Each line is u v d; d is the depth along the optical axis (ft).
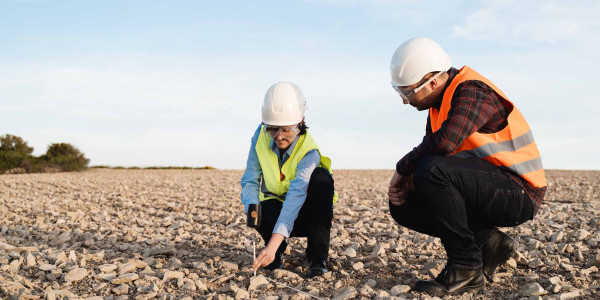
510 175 8.95
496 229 10.09
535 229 16.15
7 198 26.09
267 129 10.26
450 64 9.23
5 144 65.16
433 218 9.05
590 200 25.08
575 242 14.08
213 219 19.92
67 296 9.82
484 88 8.68
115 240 15.53
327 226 10.76
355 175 50.49
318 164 10.66
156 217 20.83
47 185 34.09
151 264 12.32
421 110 9.64
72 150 65.51
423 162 8.87
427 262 12.32
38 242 15.46
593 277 10.50
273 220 10.92
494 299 9.11
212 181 39.24
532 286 9.28
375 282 10.25
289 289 9.99
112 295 9.98
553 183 34.47
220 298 9.31
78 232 16.70
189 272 11.33
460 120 8.40
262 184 11.44
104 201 25.23
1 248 13.43
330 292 9.78
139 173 54.24
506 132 8.97
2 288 9.93
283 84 10.36
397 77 9.19
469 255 9.13
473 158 8.99
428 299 8.83
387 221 18.78
